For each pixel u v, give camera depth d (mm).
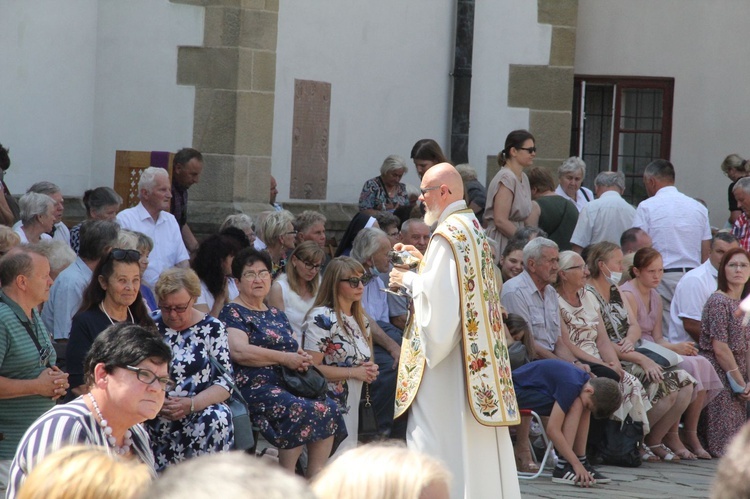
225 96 14641
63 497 3545
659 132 19906
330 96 16281
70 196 14992
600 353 12172
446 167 8141
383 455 2951
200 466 2213
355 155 16781
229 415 8500
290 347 9594
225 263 10523
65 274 9578
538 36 18250
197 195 14773
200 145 14773
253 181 14859
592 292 12352
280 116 15586
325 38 16125
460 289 7781
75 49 14930
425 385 7980
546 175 15039
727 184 19812
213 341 8641
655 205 14578
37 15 14516
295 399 9133
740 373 12820
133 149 15039
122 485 3574
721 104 19797
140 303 8469
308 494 2162
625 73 19828
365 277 10211
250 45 14711
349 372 9906
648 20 19797
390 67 17141
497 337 7992
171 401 8312
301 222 13109
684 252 14398
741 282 12891
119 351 5609
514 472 8102
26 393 7586
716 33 19734
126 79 15102
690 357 12672
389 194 15266
